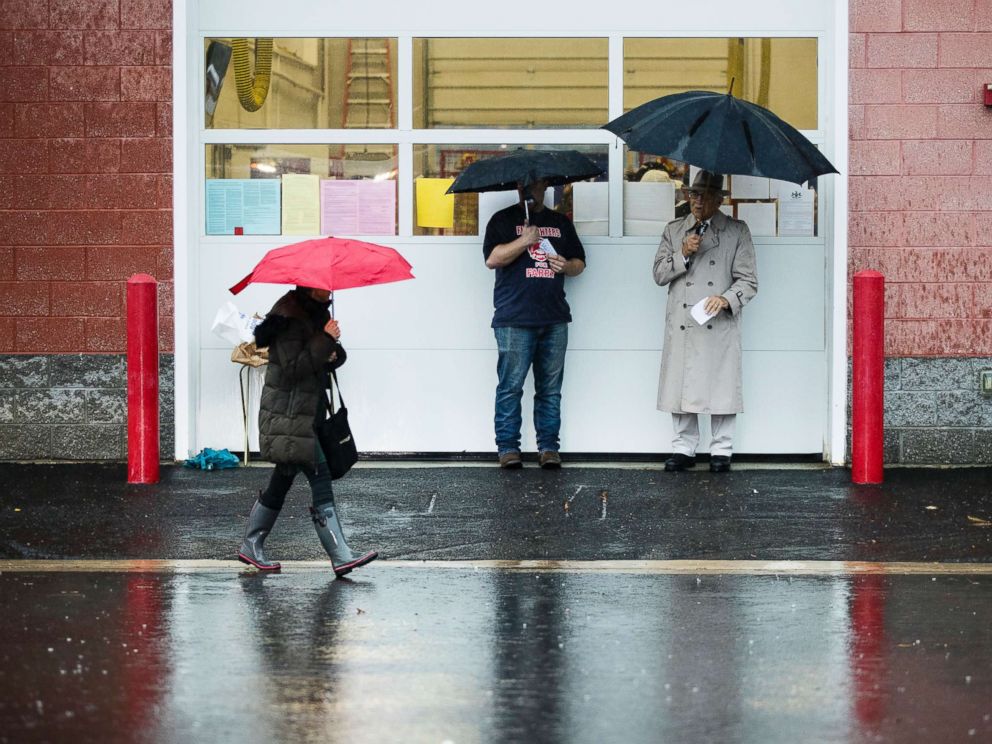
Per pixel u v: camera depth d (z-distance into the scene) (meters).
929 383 16.38
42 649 9.14
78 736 7.53
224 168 16.75
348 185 16.77
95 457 16.62
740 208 16.55
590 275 16.64
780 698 8.17
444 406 16.73
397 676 8.58
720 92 16.69
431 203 16.73
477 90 16.73
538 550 12.06
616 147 16.64
